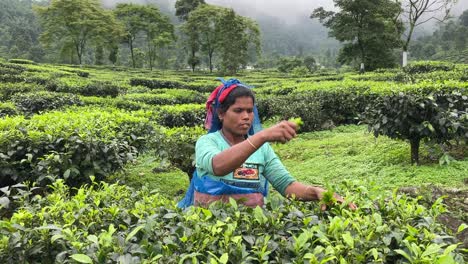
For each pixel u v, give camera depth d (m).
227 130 2.78
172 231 2.14
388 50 41.53
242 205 2.47
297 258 1.84
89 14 51.62
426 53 90.94
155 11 60.66
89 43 58.75
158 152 5.96
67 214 2.41
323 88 13.05
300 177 6.85
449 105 6.30
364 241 1.92
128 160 5.91
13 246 2.10
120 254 1.89
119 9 60.56
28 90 16.30
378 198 2.59
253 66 93.38
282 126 2.14
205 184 2.80
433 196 4.90
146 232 2.14
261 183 2.91
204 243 1.94
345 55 43.78
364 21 39.75
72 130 5.52
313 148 8.95
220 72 50.56
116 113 7.45
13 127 5.54
